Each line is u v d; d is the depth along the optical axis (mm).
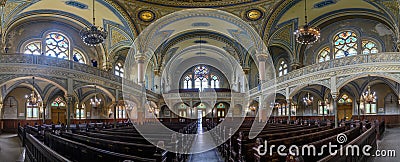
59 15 20312
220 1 19656
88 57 23281
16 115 22016
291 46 23609
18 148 11766
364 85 22844
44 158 5312
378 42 20578
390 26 19297
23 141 12516
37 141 6234
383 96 23609
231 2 19641
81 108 25734
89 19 21047
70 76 16484
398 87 20672
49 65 15477
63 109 24453
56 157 4000
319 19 21953
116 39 22328
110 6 18828
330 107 26000
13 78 14164
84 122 25609
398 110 22797
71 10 19797
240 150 5871
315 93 25641
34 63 14867
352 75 16375
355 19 21625
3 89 18844
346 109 25422
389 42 19984
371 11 19578
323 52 23500
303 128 10547
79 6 19047
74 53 22562
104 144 5840
